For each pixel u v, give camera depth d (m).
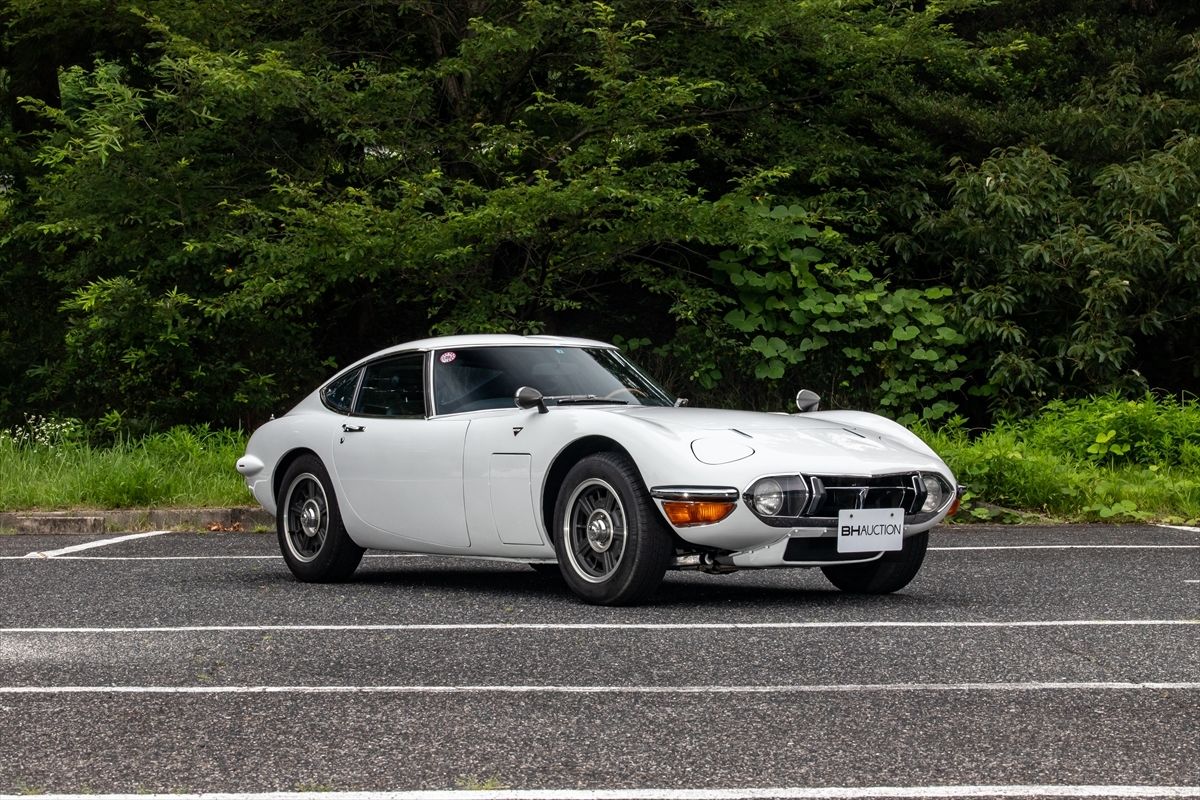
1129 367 18.03
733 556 6.94
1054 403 16.38
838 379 18.27
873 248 18.06
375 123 17.42
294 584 8.38
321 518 8.51
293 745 4.38
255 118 17.56
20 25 19.55
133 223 17.53
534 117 18.39
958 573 8.77
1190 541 10.84
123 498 12.87
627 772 4.05
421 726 4.62
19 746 4.41
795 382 18.30
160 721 4.72
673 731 4.53
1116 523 12.45
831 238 17.45
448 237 15.57
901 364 17.62
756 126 18.62
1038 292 17.39
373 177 17.47
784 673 5.45
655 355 18.80
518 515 7.47
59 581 8.44
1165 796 3.79
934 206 18.67
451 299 17.31
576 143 17.75
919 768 4.08
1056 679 5.34
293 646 6.11
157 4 17.36
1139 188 17.19
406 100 17.20
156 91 16.44
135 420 17.11
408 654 5.90
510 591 7.97
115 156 16.72
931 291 17.97
